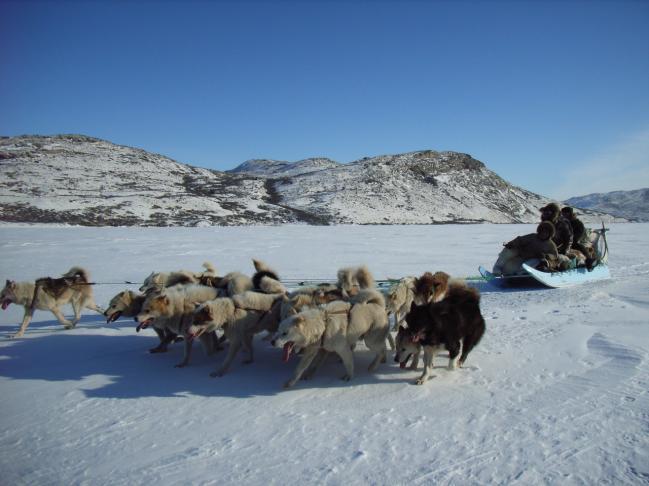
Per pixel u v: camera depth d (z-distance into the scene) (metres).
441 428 4.12
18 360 6.34
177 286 6.77
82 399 4.96
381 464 3.58
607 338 6.38
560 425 4.07
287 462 3.65
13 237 28.95
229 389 5.22
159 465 3.66
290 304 5.95
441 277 6.93
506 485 3.26
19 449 3.95
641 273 13.84
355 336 5.41
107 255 19.62
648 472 3.35
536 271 11.34
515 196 109.00
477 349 6.36
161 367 6.04
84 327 8.37
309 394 5.03
